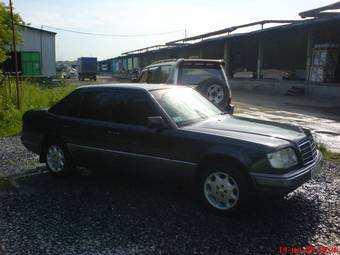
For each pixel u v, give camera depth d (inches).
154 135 193.3
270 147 165.2
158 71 390.6
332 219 173.2
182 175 187.9
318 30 1047.6
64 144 236.7
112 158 212.7
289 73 1224.8
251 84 1224.8
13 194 210.4
